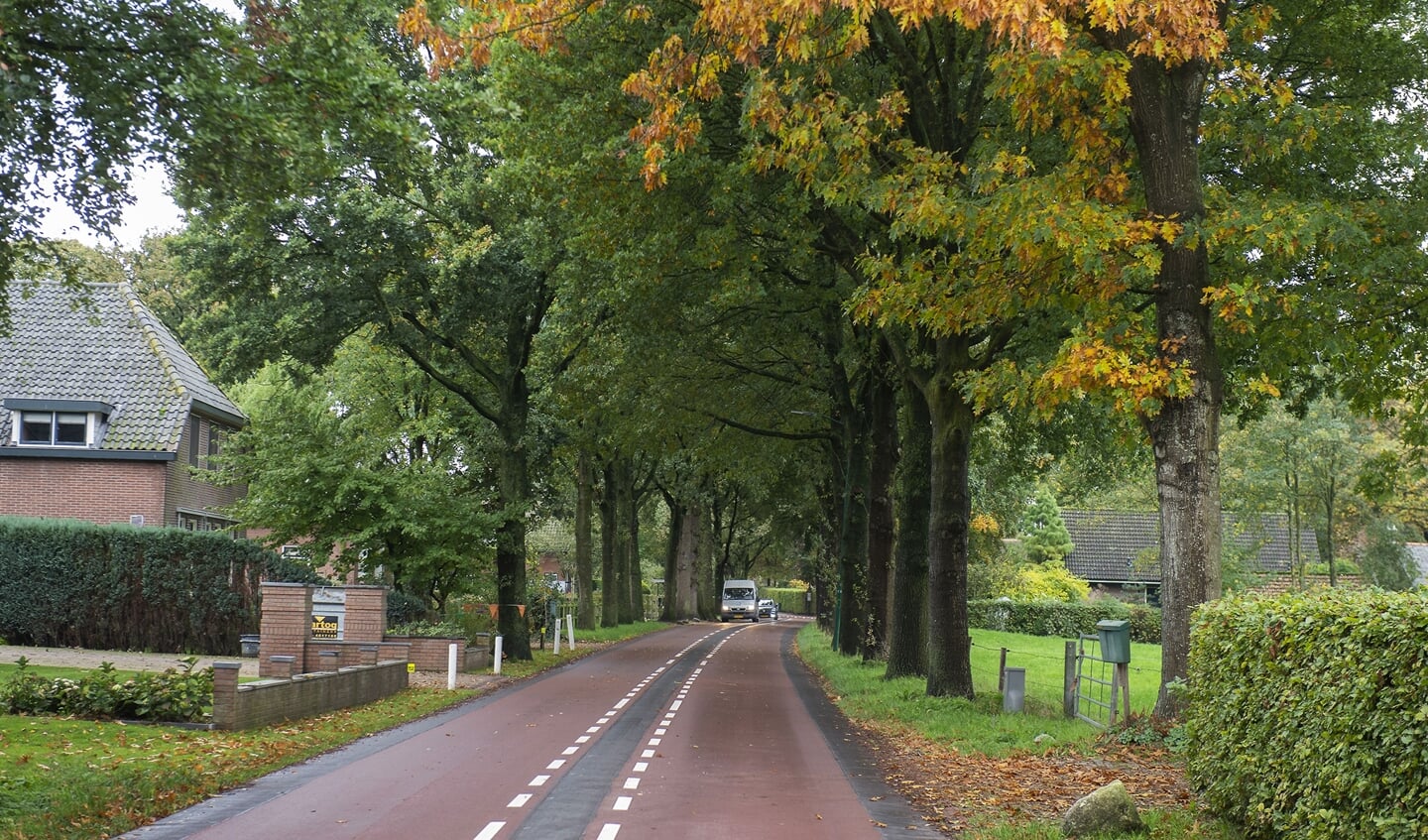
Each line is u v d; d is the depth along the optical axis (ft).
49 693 51.52
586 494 176.04
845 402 110.22
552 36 49.32
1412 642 22.38
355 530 96.32
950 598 72.28
